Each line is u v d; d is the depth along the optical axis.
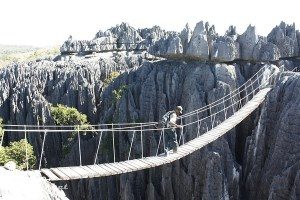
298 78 41.56
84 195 60.41
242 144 51.19
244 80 58.25
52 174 20.30
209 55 59.84
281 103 42.06
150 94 63.09
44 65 109.62
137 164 25.42
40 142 78.69
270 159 39.38
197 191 46.19
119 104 65.62
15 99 87.00
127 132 62.69
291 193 32.16
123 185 53.91
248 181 42.72
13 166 15.87
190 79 59.03
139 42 121.81
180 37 63.66
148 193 52.00
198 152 46.94
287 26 61.97
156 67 66.00
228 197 41.66
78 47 126.06
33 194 14.09
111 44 125.25
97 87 88.25
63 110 79.75
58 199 16.42
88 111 85.56
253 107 41.31
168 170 50.34
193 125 54.22
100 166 24.25
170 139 28.14
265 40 60.50
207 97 55.94
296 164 33.81
